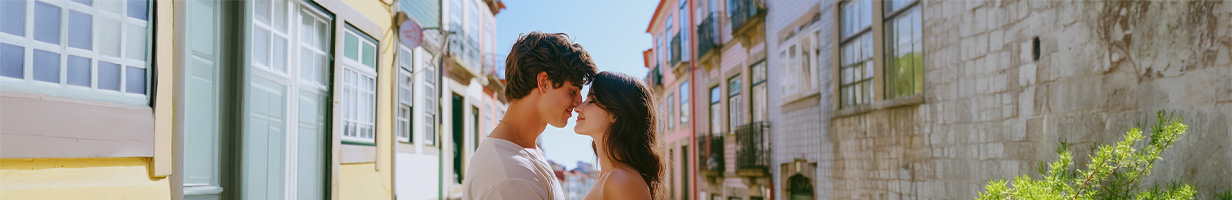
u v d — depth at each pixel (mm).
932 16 6148
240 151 4215
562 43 1692
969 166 5617
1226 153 3523
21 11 2936
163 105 3613
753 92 10008
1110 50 4285
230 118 4234
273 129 4723
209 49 4109
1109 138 4266
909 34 6496
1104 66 4324
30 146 2898
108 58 3328
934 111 6109
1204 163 3688
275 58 4785
